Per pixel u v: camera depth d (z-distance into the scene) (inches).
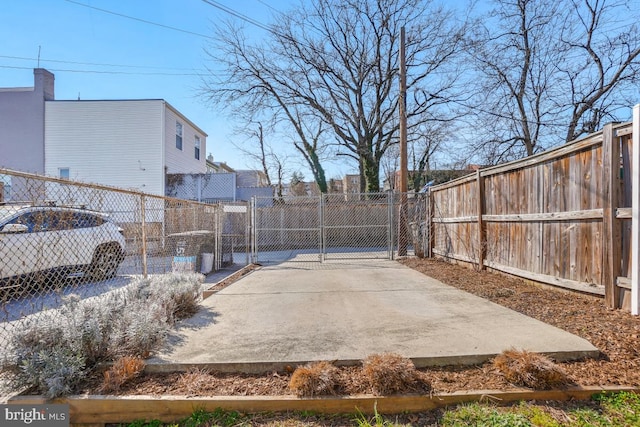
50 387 82.0
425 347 101.9
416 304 154.7
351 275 241.9
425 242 333.4
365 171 584.4
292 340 111.1
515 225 199.0
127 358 93.7
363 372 90.4
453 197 283.4
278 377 92.4
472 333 113.2
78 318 100.6
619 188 128.7
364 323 128.0
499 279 203.9
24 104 518.9
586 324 118.0
